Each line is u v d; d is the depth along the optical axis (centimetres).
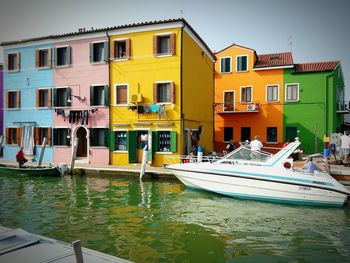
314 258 590
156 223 796
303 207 977
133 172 1511
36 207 956
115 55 1825
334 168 1330
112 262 339
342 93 2752
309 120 2331
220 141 2550
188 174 1177
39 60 2025
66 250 361
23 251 356
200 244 654
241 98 2522
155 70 1736
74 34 1884
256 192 1044
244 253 610
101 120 1850
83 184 1352
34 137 2033
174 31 1694
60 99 1992
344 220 838
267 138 2445
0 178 1518
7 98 2128
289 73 2383
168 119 1705
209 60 2328
